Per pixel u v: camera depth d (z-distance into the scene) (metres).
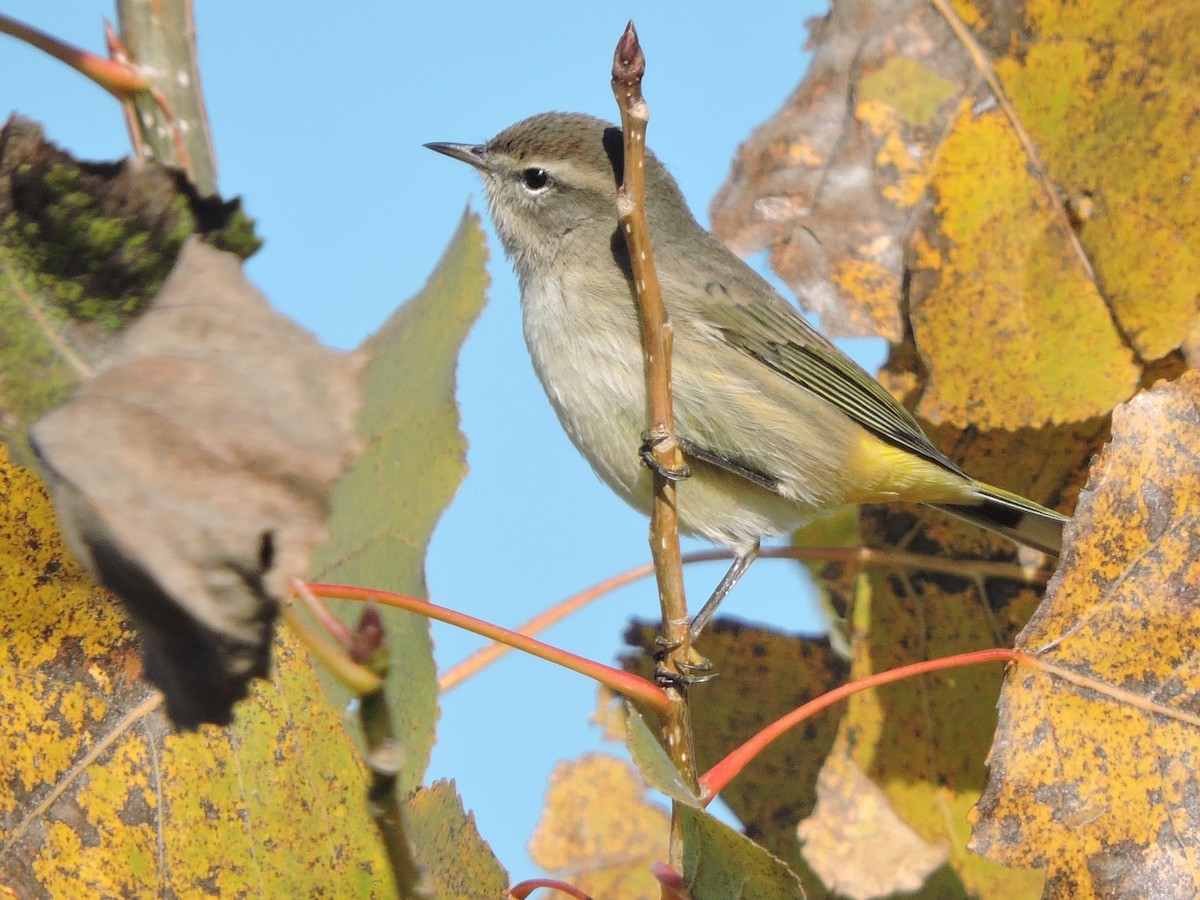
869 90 9.09
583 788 9.71
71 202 4.87
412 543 7.58
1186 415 7.32
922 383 9.38
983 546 9.42
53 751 6.03
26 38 6.46
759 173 9.22
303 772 6.25
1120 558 7.18
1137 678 7.11
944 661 7.00
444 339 7.97
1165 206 8.48
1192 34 8.41
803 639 9.59
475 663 7.73
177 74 6.67
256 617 3.64
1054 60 8.72
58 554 6.00
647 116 6.61
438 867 6.28
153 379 3.67
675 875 6.03
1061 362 8.61
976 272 8.76
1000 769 7.04
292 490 3.65
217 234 5.04
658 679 7.22
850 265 9.06
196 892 6.09
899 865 8.62
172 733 6.16
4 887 5.83
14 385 4.84
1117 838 7.00
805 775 9.33
